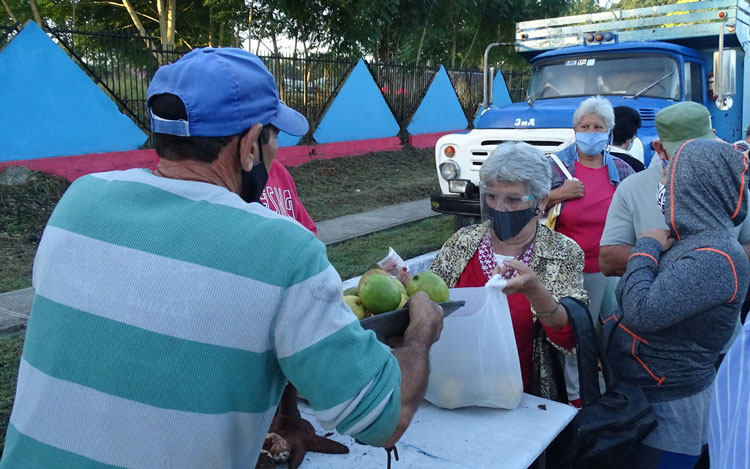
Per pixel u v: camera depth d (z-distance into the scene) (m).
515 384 2.18
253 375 1.23
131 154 9.81
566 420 2.15
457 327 2.14
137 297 1.21
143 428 1.19
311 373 1.21
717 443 1.12
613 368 2.44
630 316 2.26
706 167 2.17
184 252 1.22
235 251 1.22
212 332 1.19
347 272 6.37
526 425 2.09
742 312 3.96
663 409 2.36
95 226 1.28
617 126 4.70
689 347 2.31
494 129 6.65
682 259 2.19
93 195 1.34
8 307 5.17
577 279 2.62
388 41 19.03
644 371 2.37
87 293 1.24
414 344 1.56
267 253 1.22
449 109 16.58
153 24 17.48
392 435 1.36
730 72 6.39
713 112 7.34
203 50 1.38
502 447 1.95
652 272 2.28
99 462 1.20
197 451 1.20
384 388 1.25
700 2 6.80
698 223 2.20
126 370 1.20
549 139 5.93
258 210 1.30
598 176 3.80
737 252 2.16
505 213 2.60
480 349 2.14
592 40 7.26
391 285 1.93
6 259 6.52
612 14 7.39
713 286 2.12
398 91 15.12
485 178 2.62
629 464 2.47
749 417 1.04
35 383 1.27
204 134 1.30
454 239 2.86
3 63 8.37
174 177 1.36
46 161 8.77
